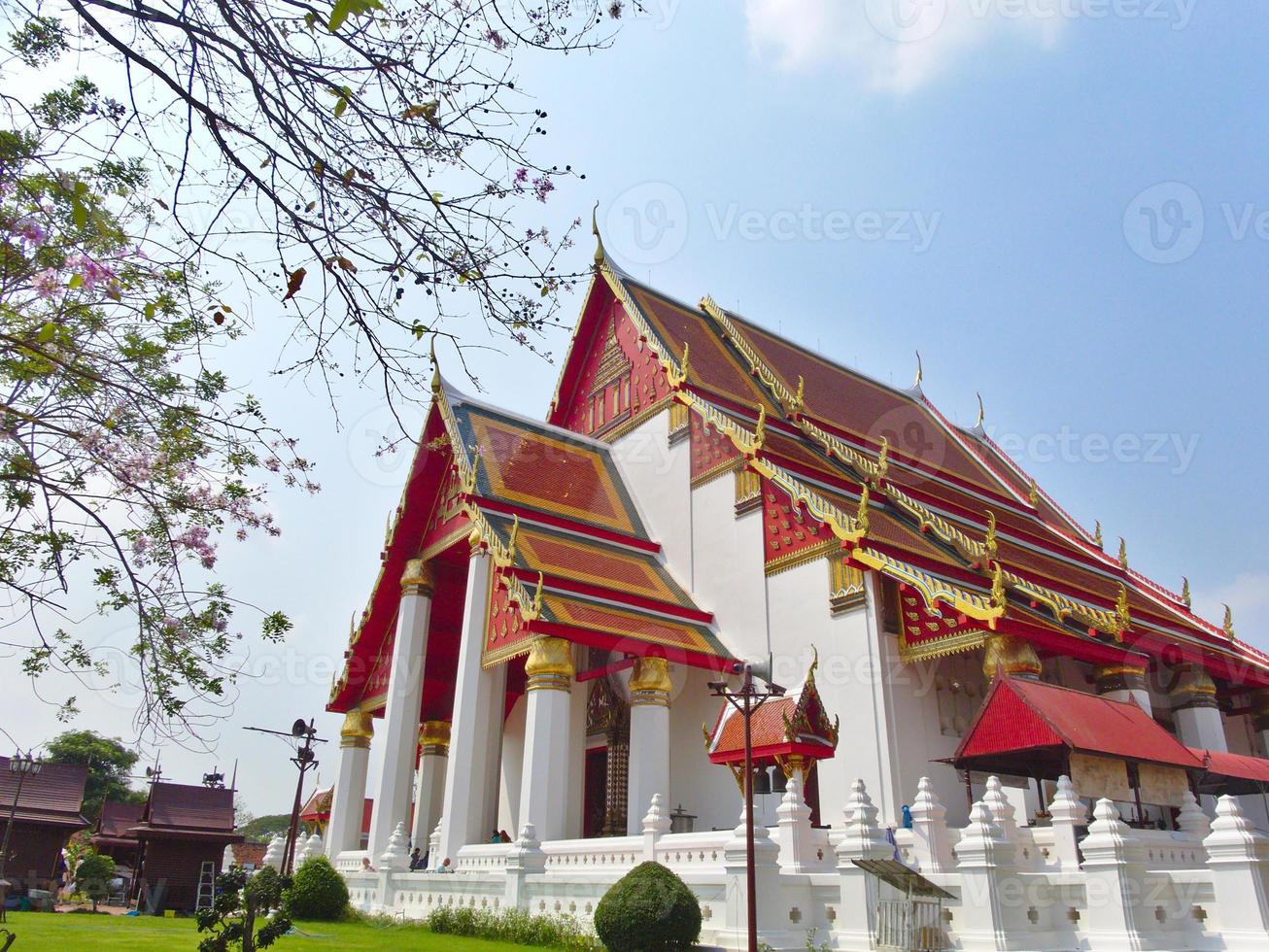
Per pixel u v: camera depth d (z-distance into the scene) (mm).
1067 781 11836
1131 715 13922
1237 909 9898
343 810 24312
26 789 32375
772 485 21312
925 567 18719
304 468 6930
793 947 11031
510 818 25625
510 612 20109
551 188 5555
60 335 5875
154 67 4535
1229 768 14555
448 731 25922
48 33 5168
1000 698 13094
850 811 12008
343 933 14844
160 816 31312
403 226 5250
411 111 5070
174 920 19375
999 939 9930
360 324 5328
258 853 43812
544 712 17781
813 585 19516
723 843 12594
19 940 12422
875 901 10930
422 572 24203
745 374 27938
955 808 17641
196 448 6492
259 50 4723
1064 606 18500
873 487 23188
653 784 18234
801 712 15031
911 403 34344
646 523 24891
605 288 29734
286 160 4984
